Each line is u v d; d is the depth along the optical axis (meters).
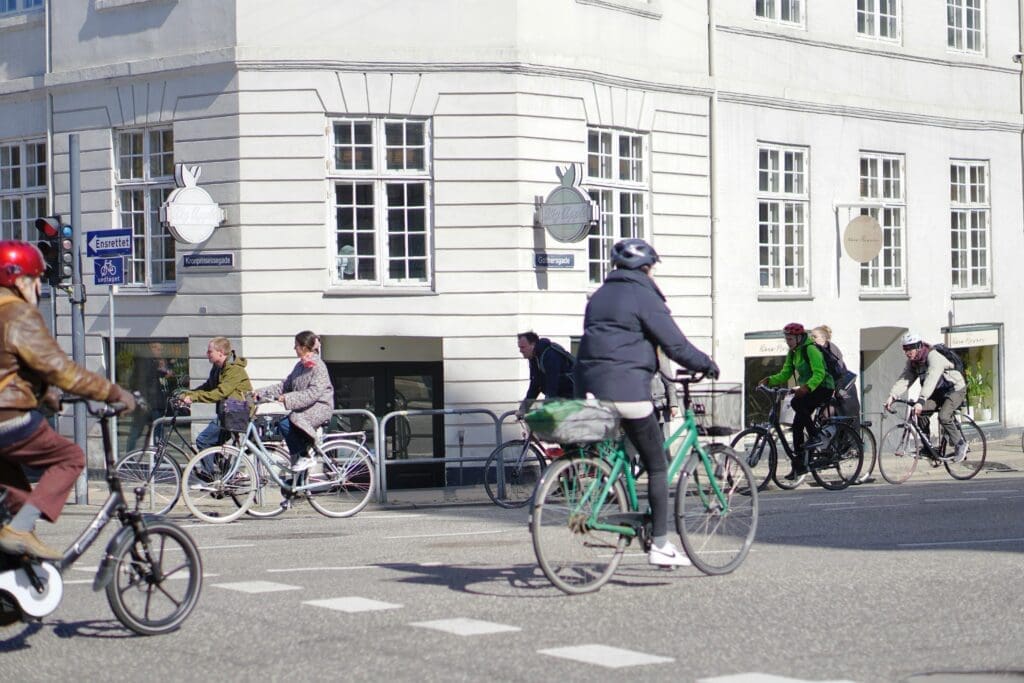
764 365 25.50
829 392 18.83
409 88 21.48
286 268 21.44
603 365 9.48
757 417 25.30
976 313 29.39
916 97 28.16
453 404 21.55
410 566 11.13
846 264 26.72
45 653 7.95
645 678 7.13
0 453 7.71
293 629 8.45
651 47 23.56
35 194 24.03
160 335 22.25
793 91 25.67
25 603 7.77
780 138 25.59
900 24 28.05
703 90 24.22
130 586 8.28
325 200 21.48
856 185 26.97
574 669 7.33
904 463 20.34
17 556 7.73
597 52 22.62
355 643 8.02
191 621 8.76
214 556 12.21
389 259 21.73
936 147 28.53
